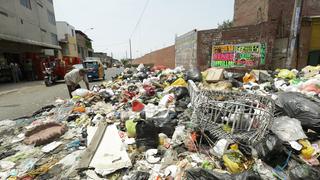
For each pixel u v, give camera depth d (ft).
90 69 52.34
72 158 11.12
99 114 17.58
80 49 160.56
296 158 9.30
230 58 37.35
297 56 35.32
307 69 26.61
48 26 88.89
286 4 33.27
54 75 50.26
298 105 11.83
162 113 15.06
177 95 18.83
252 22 41.83
